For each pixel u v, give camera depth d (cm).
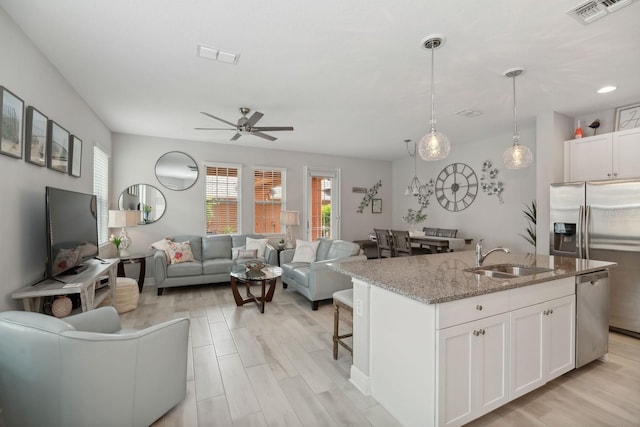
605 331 252
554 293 212
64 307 234
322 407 196
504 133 515
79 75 292
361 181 746
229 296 451
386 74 289
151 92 334
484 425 178
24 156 225
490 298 176
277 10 196
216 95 343
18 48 214
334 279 395
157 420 181
